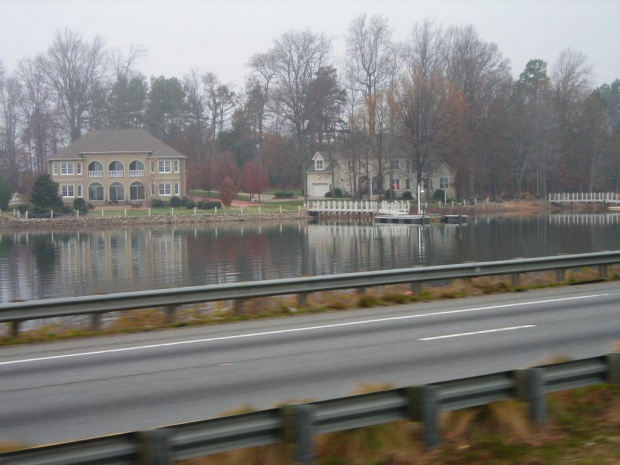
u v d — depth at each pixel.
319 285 17.41
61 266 40.66
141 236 64.19
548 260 20.94
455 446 7.07
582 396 8.34
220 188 90.62
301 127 107.50
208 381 10.16
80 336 14.51
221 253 46.66
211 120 137.25
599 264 21.95
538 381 7.53
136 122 139.38
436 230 65.75
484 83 95.94
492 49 98.31
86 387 10.05
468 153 90.75
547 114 99.56
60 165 94.69
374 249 47.66
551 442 7.23
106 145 95.06
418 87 82.19
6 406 9.15
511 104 99.62
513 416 7.33
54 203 82.19
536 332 13.42
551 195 100.81
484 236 57.19
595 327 13.84
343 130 100.62
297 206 93.25
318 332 14.16
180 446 6.05
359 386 8.95
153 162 95.06
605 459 6.80
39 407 9.05
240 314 16.61
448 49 97.19
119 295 14.97
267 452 6.50
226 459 6.50
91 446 5.84
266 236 62.00
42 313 14.33
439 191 99.94
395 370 10.50
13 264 41.91
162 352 12.54
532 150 98.81
